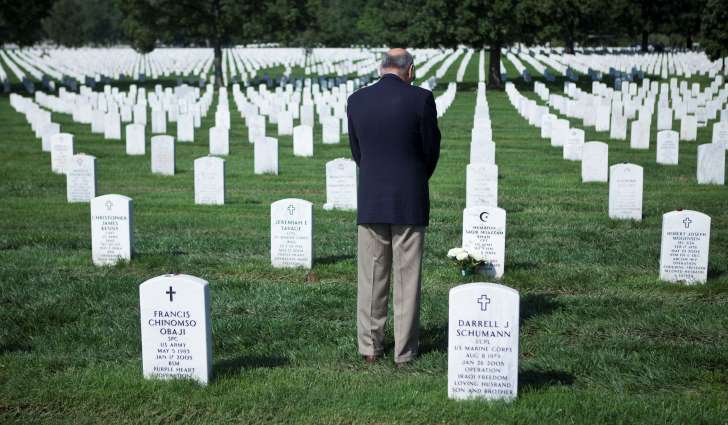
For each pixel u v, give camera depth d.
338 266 11.59
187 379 7.20
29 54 93.00
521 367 7.67
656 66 65.12
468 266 10.88
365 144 7.50
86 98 39.72
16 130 32.91
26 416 6.66
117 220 11.76
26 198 18.05
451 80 64.62
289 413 6.66
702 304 9.71
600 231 14.10
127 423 6.53
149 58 89.50
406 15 63.50
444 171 22.23
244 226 14.79
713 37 56.28
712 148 19.73
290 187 19.66
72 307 9.62
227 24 61.00
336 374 7.55
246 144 28.64
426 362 7.79
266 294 10.12
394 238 7.58
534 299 9.97
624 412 6.55
